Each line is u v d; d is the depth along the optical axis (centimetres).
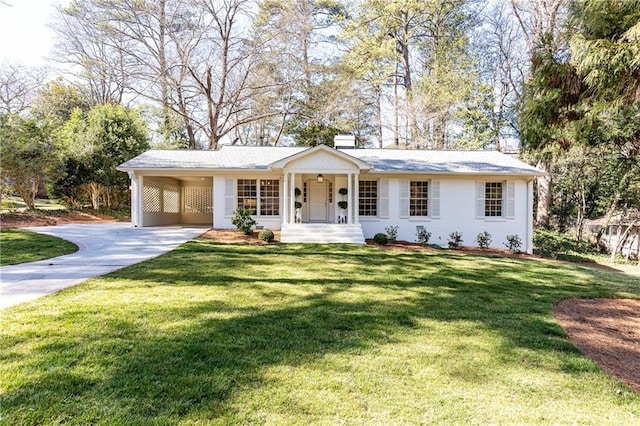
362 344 385
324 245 1173
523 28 2186
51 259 815
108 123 2005
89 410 253
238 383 296
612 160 1645
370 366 335
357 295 584
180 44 2256
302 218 1530
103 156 1917
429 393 292
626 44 440
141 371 309
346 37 2488
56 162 1659
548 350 388
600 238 1841
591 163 1784
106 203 2133
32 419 242
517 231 1441
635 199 1697
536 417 264
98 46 2364
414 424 251
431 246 1292
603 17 475
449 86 2300
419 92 2389
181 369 315
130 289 567
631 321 513
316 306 515
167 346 359
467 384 309
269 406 266
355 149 1716
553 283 736
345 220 1452
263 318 454
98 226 1498
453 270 832
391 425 249
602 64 454
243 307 497
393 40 2342
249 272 727
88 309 461
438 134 2430
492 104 2338
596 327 479
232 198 1472
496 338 416
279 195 1503
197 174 1479
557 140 619
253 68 2369
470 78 2297
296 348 368
